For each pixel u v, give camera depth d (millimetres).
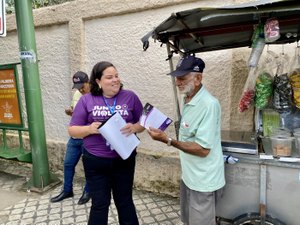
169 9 3291
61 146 4438
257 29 1855
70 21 4039
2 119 4238
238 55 2938
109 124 2025
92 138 2186
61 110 4426
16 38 4691
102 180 2240
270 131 2115
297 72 2061
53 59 4367
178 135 2277
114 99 2225
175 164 3482
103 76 2131
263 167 1949
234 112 3012
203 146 1879
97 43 3900
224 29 2160
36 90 3744
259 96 2084
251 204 2041
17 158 3893
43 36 4402
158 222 3006
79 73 3271
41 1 5812
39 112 3797
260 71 2221
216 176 1962
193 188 2012
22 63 3668
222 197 2133
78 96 3393
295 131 2000
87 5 3850
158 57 3441
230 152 2049
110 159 2199
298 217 1900
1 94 4160
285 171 1890
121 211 2375
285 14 1829
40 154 3838
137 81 3639
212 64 3119
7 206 3482
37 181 3873
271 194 1952
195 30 2203
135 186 3822
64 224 3031
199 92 1952
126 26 3631
